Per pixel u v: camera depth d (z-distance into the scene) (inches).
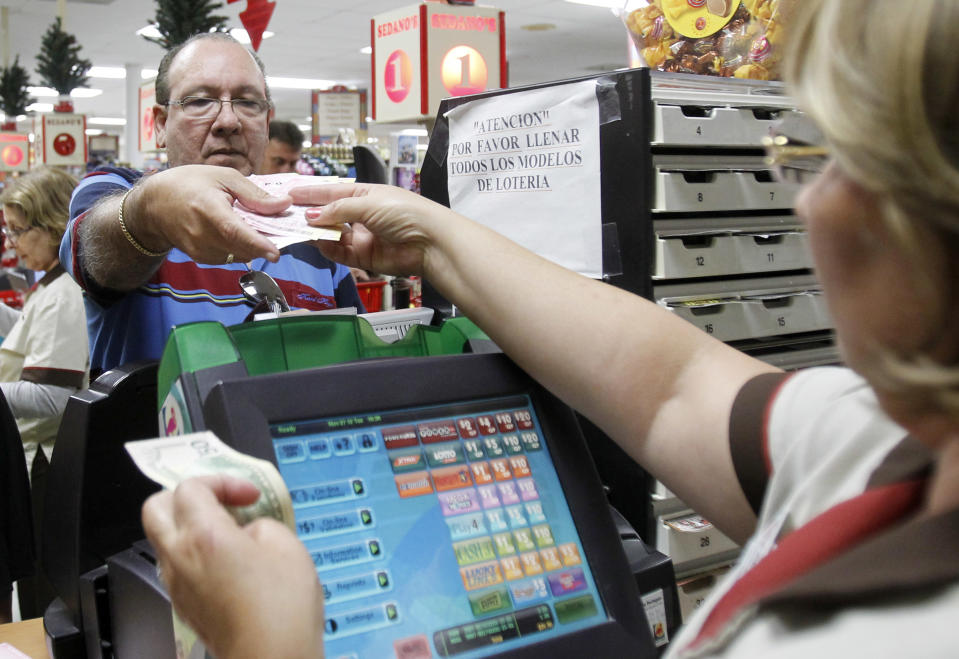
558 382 32.9
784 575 17.7
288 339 33.4
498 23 83.7
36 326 102.0
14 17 374.0
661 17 50.9
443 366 31.8
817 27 16.1
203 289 66.5
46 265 108.3
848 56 15.1
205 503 20.1
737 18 49.2
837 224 16.2
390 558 27.9
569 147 45.0
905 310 15.4
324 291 74.5
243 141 73.3
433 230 35.1
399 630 26.9
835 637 14.2
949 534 14.2
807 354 49.5
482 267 33.8
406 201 35.3
